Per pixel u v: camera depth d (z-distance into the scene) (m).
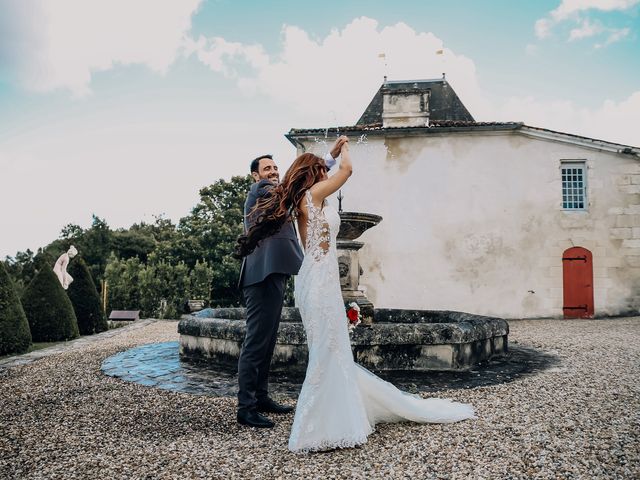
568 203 15.63
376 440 3.19
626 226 15.12
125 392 4.71
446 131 15.70
